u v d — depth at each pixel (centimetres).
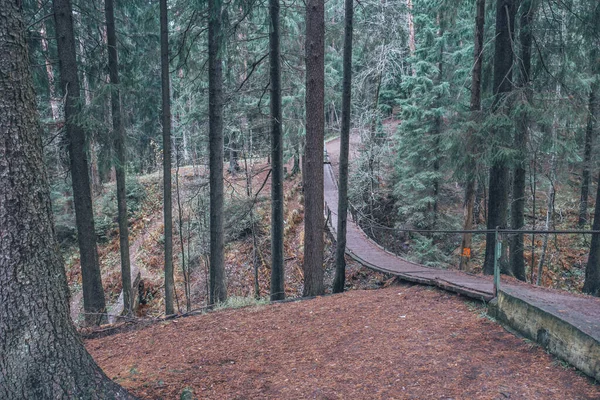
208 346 513
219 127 968
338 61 2105
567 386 315
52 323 279
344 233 909
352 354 439
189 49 955
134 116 1883
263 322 608
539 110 706
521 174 1077
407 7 1848
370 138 1923
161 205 2100
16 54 267
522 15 843
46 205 286
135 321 691
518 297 439
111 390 292
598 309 404
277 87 920
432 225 1633
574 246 1573
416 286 740
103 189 2175
